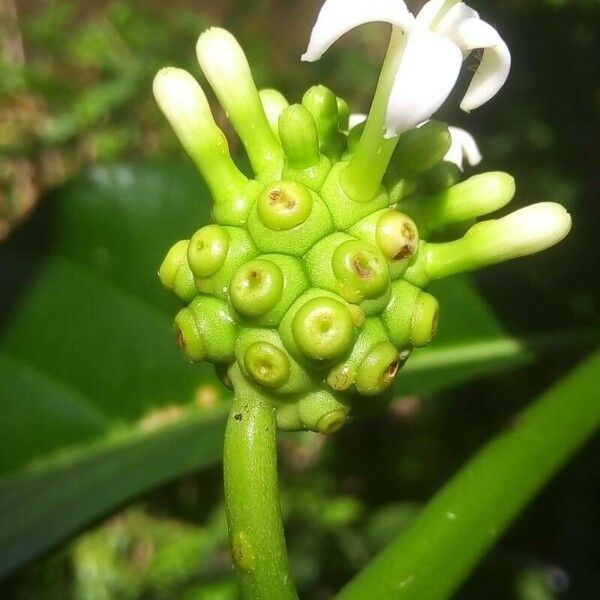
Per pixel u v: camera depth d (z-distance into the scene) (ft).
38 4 1.25
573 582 0.74
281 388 0.21
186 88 0.22
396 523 0.83
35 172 1.08
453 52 0.19
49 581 0.85
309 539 0.84
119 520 0.88
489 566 0.75
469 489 0.23
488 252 0.22
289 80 1.04
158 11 1.18
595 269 0.48
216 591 0.82
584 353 0.41
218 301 0.22
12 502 0.33
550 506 0.78
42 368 0.36
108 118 1.07
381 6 0.20
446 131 0.23
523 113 0.72
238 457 0.21
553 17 0.69
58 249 0.38
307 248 0.21
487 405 0.82
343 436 0.90
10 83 1.05
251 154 0.23
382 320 0.22
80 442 0.35
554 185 0.71
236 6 1.12
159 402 0.36
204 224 0.39
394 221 0.21
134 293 0.38
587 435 0.25
